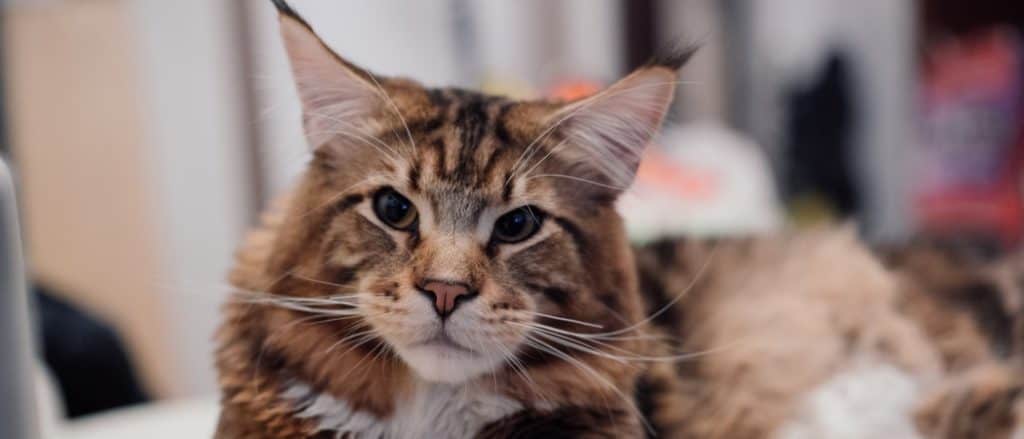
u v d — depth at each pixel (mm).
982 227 1148
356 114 511
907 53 1183
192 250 963
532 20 1046
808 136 1175
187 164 955
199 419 686
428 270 484
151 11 941
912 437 628
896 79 1185
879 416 627
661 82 509
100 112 945
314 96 507
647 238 717
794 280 659
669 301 608
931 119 1188
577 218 517
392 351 502
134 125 954
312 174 515
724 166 895
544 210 507
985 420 623
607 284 523
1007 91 1129
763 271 662
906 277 692
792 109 1175
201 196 955
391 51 953
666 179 825
